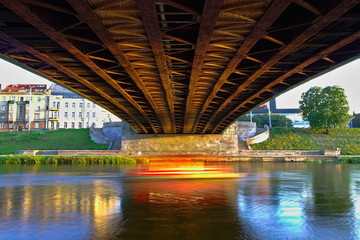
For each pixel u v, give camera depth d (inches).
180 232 380.8
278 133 3240.7
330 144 2935.5
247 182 935.0
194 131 2493.8
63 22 610.5
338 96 2962.6
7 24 611.8
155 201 595.5
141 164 2044.8
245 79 975.6
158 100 1342.3
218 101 1376.7
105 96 1236.5
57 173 1278.3
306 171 1413.6
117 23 584.1
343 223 427.8
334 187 820.0
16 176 1143.6
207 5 463.5
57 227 405.4
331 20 531.2
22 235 370.6
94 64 793.6
